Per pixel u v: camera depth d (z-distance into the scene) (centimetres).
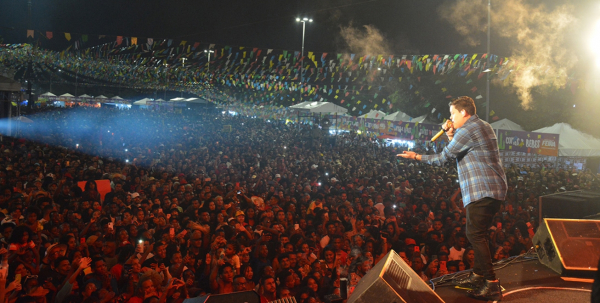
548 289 271
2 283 413
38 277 491
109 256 562
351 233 689
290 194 941
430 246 674
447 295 268
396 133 2102
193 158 1391
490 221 267
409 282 225
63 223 614
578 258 293
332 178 1114
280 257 577
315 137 2098
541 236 322
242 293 251
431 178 1206
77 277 504
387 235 682
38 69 2753
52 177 930
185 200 816
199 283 562
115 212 717
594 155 1802
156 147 1739
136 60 2275
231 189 938
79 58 2150
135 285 506
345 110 2480
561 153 1752
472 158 269
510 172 1438
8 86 1730
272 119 3228
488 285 257
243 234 648
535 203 934
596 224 312
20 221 641
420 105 2492
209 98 3538
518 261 329
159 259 558
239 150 1683
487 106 1784
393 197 937
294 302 247
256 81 2389
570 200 439
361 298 201
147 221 683
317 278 558
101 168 1159
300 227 749
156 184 955
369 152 1916
